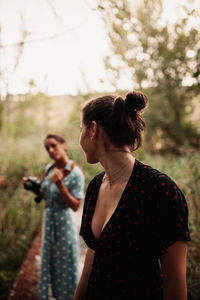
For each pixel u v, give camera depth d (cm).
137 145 107
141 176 98
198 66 616
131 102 100
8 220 417
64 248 246
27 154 633
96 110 106
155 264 97
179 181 316
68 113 988
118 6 321
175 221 88
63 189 232
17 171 559
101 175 122
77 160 621
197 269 232
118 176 104
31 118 981
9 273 340
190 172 315
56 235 248
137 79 776
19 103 941
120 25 352
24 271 334
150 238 93
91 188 123
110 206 104
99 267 101
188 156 355
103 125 104
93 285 103
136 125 103
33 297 286
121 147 105
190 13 382
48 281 249
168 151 902
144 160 389
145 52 766
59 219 247
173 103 989
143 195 94
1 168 545
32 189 271
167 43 764
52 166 265
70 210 254
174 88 905
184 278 88
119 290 96
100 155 109
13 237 404
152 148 973
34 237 449
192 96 912
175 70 820
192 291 231
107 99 107
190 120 1049
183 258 88
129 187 98
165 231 89
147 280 95
